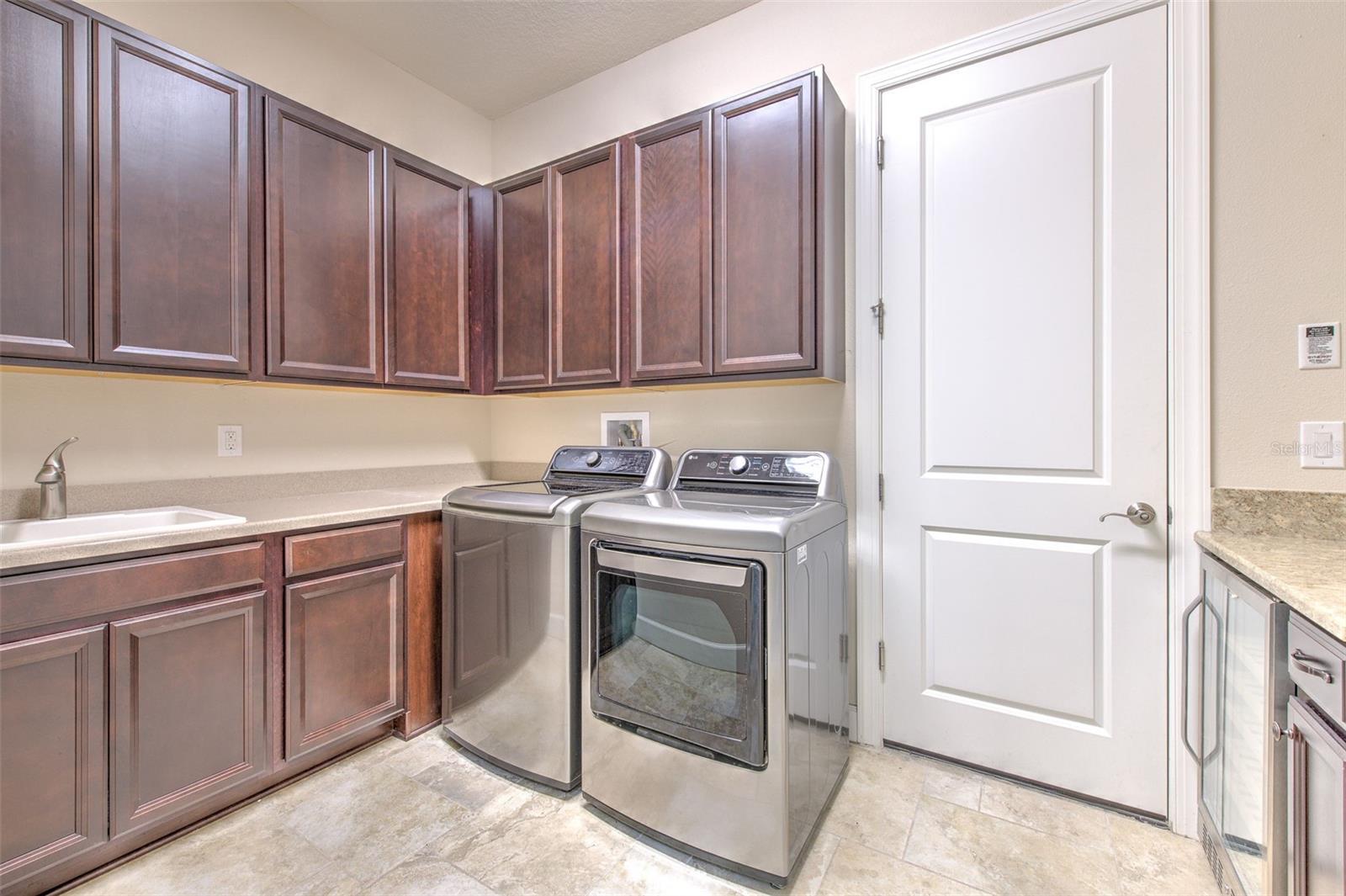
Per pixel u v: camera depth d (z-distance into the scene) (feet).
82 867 4.52
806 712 4.85
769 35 7.18
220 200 5.80
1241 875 3.94
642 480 7.17
